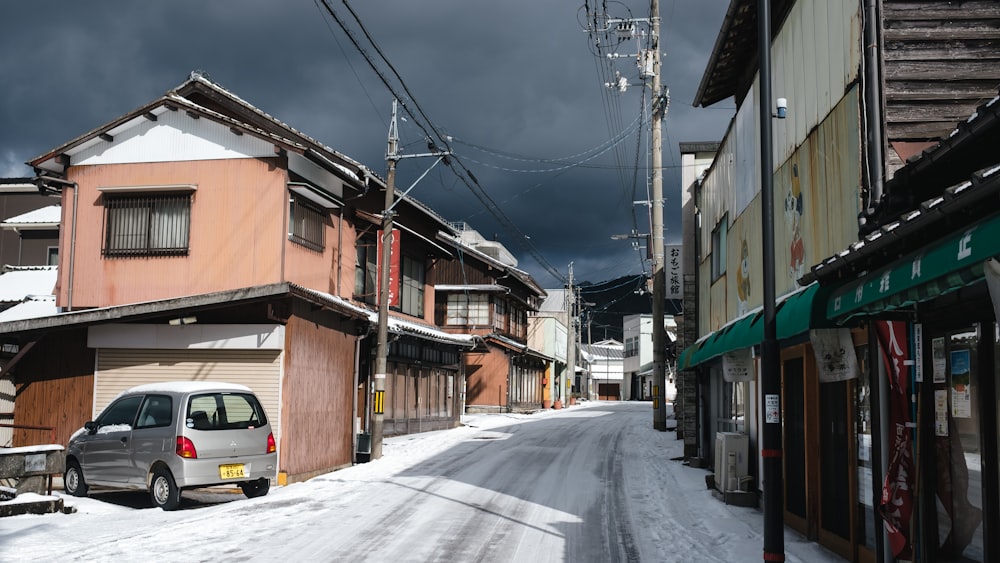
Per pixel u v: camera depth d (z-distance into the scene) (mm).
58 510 10867
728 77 14875
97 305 17844
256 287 13500
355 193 21047
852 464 8016
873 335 7391
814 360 9344
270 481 13594
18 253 26766
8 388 15055
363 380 21500
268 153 17641
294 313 14305
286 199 17469
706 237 18062
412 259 28078
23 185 28125
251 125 18484
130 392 12523
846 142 8180
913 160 6602
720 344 12477
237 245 17500
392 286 23438
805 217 9633
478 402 40250
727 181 15023
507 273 39781
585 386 76188
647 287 31016
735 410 14133
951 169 6480
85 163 18391
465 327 37875
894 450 7000
